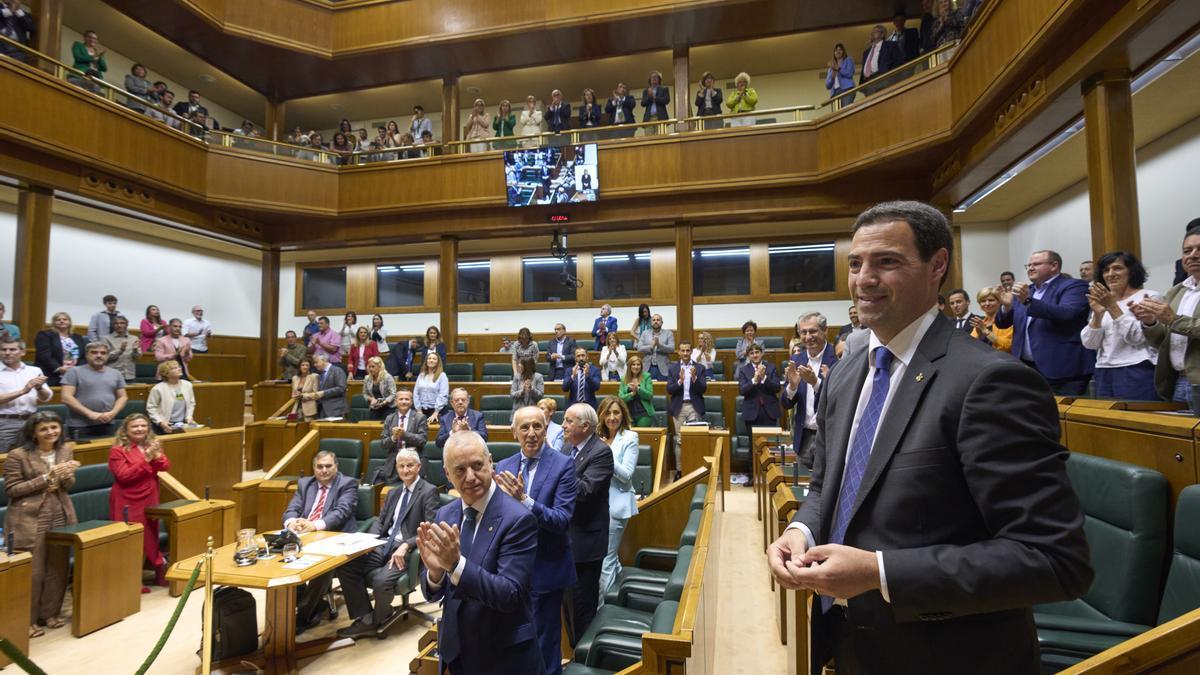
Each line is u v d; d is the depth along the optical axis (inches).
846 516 40.6
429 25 373.4
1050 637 59.5
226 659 121.0
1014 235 348.5
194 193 336.2
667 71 430.9
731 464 275.4
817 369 139.9
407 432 205.6
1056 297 133.0
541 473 106.3
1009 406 34.6
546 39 370.3
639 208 344.5
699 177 330.3
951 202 300.5
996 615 36.6
